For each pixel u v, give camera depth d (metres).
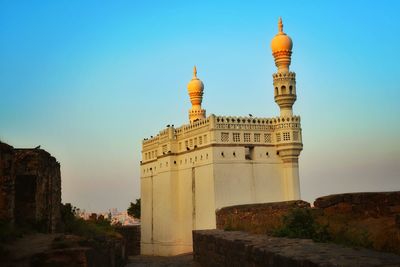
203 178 65.06
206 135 65.06
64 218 40.62
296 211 24.50
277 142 66.88
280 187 66.19
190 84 84.19
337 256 15.33
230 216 39.66
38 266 18.48
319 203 25.20
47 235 27.12
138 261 50.78
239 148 64.62
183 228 70.50
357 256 15.22
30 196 30.25
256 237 25.00
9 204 25.52
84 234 38.81
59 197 38.50
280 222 28.48
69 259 18.84
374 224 21.41
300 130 67.31
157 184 77.62
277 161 66.88
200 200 65.75
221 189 62.53
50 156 34.62
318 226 22.48
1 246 20.20
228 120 64.88
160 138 77.75
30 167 30.50
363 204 23.86
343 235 20.19
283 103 67.44
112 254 34.09
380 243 17.36
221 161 63.28
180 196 71.81
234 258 23.58
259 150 65.94
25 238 25.17
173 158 73.19
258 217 34.94
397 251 16.14
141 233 82.81
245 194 63.69
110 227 56.12
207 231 36.03
